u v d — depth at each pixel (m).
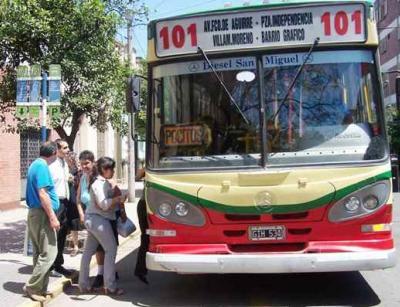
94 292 8.12
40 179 7.25
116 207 8.11
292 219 6.80
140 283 8.73
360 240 6.79
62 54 10.44
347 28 7.04
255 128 7.00
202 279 8.90
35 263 7.52
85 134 29.19
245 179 6.84
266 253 6.80
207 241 6.95
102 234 7.87
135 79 7.82
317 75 7.04
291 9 7.08
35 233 7.38
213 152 7.05
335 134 6.93
